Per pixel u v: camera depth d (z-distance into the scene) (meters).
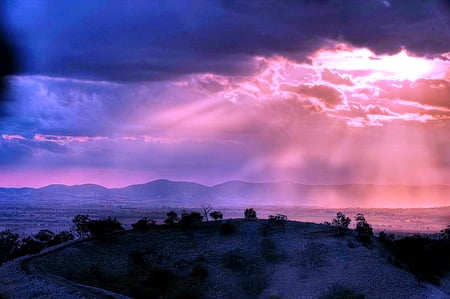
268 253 123.19
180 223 149.00
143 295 99.69
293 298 102.88
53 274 97.00
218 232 140.50
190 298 101.88
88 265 110.56
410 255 129.50
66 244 122.94
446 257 134.88
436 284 120.06
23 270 93.50
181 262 118.62
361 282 108.50
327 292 101.94
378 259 122.31
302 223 152.12
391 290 106.44
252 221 151.50
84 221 138.38
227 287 108.94
